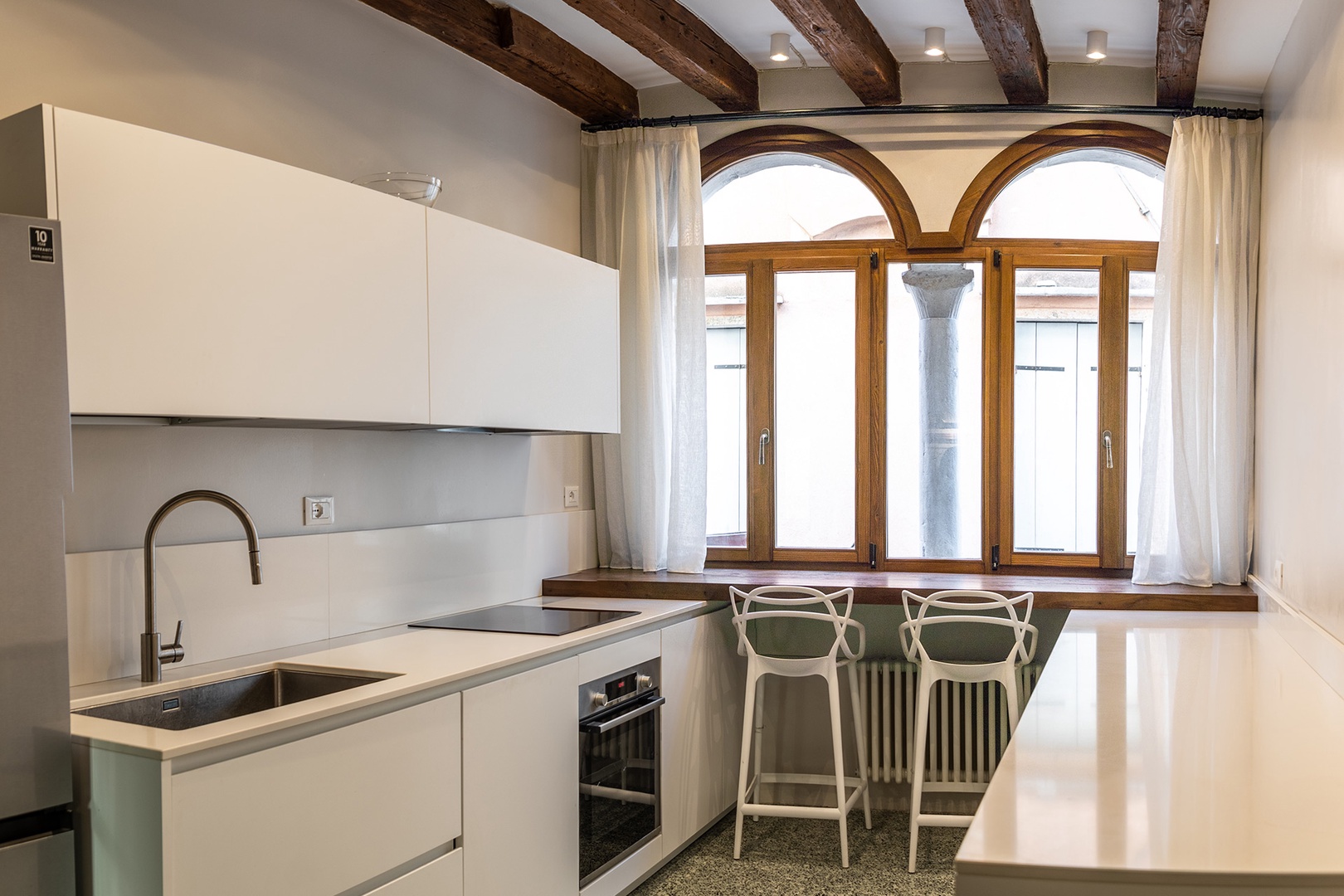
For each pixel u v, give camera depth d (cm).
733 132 455
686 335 439
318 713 210
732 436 462
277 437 291
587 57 413
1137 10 373
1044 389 440
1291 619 309
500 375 309
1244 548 405
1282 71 370
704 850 391
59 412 174
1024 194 443
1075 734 202
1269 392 381
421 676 246
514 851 276
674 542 438
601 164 452
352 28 324
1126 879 132
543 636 303
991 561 439
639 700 344
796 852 388
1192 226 409
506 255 312
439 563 346
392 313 265
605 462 450
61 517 175
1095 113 430
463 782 256
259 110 291
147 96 259
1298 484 323
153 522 238
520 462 404
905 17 388
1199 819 151
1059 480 439
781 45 405
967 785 417
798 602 373
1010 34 356
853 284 451
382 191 285
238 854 195
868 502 447
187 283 212
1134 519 436
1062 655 288
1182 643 307
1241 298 408
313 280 242
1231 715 218
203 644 261
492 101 394
